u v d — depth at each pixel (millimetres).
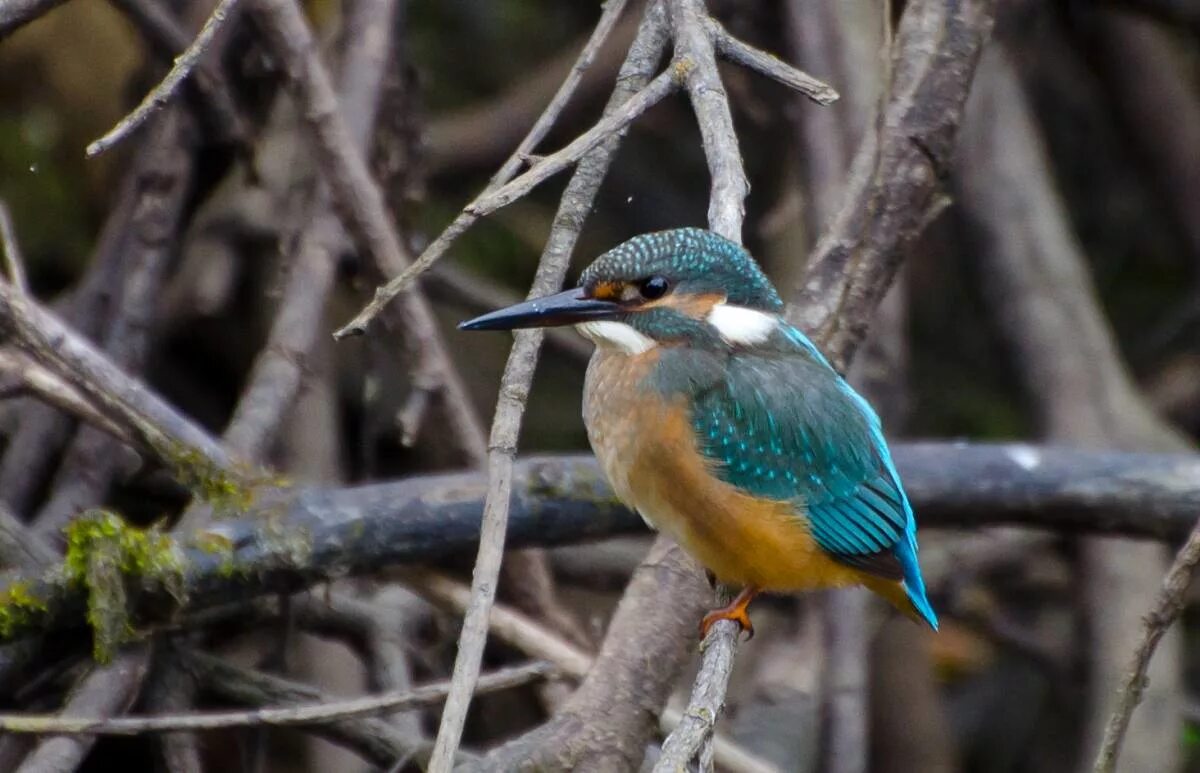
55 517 8969
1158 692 10953
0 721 7066
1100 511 9430
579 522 8727
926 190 8289
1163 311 15992
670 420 7645
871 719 12875
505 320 7277
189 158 10289
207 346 12547
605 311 7762
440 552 8484
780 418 7660
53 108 11883
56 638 7941
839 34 11609
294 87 9344
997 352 14516
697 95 6766
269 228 11641
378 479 12609
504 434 5930
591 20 15758
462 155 14195
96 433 9227
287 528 8055
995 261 13250
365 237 9555
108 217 11297
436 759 5102
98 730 7109
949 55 8344
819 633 10656
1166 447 12578
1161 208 15609
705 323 7781
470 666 5320
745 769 9023
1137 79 15297
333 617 9562
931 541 13156
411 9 15094
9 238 7617
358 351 12867
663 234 7910
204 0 10961
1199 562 6164
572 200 6676
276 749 11141
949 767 12875
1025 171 13500
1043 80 16594
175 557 7684
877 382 11461
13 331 7660
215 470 8117
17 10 7602
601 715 7309
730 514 7672
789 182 12883
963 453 9523
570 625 10117
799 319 8258
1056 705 14625
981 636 14148
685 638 7707
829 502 7773
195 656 8469
